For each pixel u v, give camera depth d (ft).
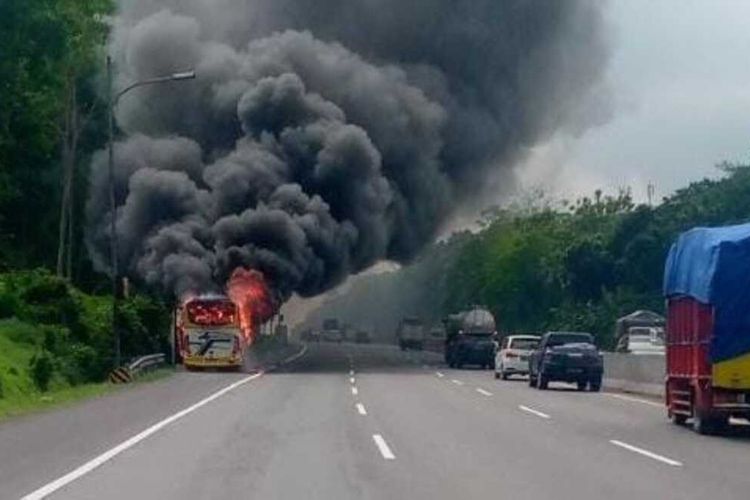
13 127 191.52
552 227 359.87
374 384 142.41
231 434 75.72
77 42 192.34
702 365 78.28
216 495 48.16
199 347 178.50
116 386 137.28
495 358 180.24
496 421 87.66
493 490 49.88
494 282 358.02
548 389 141.08
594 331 269.03
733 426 85.61
